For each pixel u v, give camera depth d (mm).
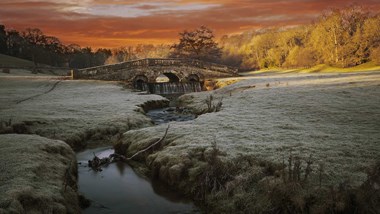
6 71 90938
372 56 92750
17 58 160125
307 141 20703
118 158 23438
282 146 19750
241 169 17125
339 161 16953
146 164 21391
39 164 17078
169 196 17250
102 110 38312
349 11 105688
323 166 16297
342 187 13531
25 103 42188
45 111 36375
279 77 72250
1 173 15633
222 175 16734
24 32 187875
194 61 83188
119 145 25891
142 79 77000
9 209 12242
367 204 12719
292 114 30422
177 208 15977
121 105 42188
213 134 23688
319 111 30422
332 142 20203
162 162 19594
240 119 29266
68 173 17547
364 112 28219
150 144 23281
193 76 83250
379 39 95688
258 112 32625
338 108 30797
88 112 36844
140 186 18641
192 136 23328
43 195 13922
